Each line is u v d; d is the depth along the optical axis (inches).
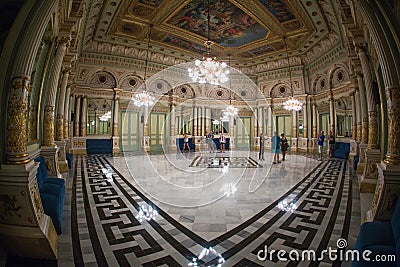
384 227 87.2
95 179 240.5
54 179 159.8
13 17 107.7
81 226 122.5
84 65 476.4
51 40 182.7
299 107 472.4
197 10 328.2
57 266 85.4
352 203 162.1
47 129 200.7
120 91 507.2
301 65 538.9
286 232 116.7
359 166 271.9
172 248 100.3
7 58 94.1
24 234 87.3
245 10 325.4
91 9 306.3
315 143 536.1
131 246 101.7
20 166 87.4
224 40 436.8
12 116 90.8
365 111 271.6
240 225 125.8
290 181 239.3
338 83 451.8
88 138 491.2
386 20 113.0
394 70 113.7
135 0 303.7
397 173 101.0
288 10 325.1
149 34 411.5
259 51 494.6
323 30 389.1
